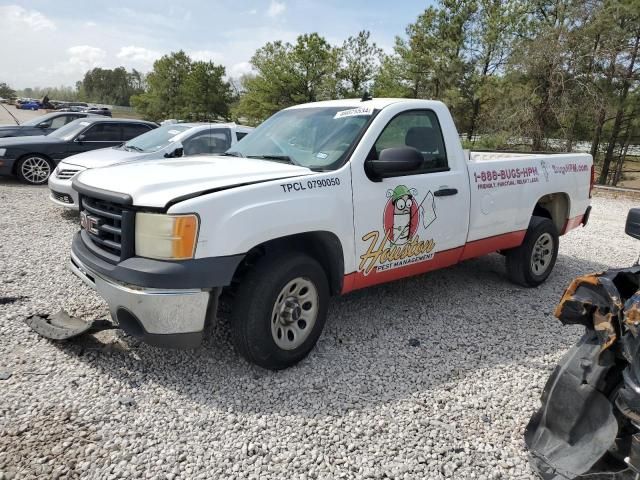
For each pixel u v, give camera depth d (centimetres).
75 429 282
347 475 260
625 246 803
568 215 588
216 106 5472
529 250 539
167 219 298
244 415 304
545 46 2103
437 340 418
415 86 3173
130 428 286
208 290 308
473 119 2897
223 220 307
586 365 245
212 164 381
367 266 392
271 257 341
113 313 326
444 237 446
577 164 590
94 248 343
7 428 279
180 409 306
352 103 439
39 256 591
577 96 2102
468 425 306
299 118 449
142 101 6097
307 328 363
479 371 370
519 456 281
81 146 1150
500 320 466
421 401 328
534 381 360
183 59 5922
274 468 262
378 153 395
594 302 232
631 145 2445
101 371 341
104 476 249
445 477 262
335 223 360
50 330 371
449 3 2884
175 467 259
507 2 2728
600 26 1962
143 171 355
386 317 461
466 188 457
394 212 400
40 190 1058
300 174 357
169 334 308
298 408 313
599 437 237
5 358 351
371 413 312
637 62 2025
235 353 375
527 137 2242
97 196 330
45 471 250
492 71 2845
